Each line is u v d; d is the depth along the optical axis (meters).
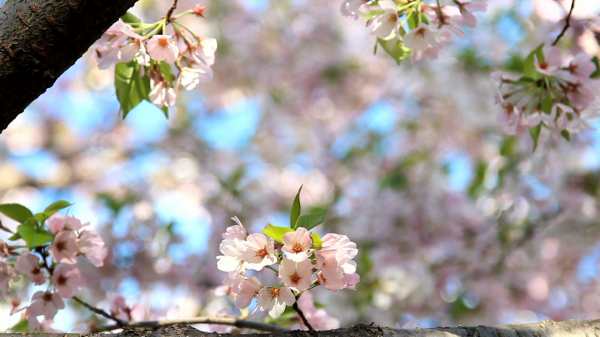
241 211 6.52
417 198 6.14
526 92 2.59
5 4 1.78
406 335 1.83
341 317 5.44
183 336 1.73
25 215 2.22
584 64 2.53
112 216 5.04
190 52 2.26
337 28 7.65
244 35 7.56
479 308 5.88
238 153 7.69
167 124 7.92
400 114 7.29
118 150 7.82
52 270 2.34
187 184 6.85
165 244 4.98
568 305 6.25
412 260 5.94
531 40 4.52
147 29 2.27
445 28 2.45
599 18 2.88
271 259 1.83
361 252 5.88
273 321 2.79
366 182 6.83
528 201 5.79
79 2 1.72
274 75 7.69
